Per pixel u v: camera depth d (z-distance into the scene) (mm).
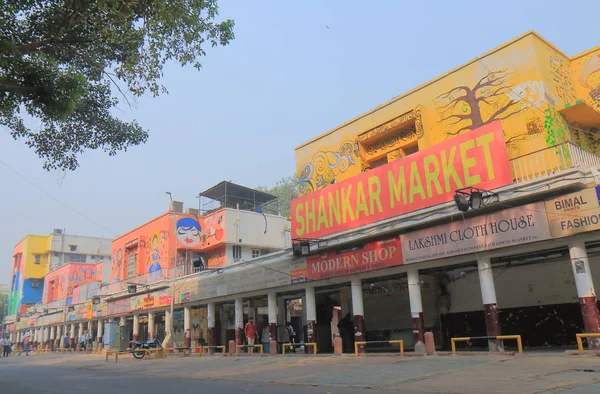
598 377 8922
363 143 20297
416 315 16375
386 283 20953
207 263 33656
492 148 14422
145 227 36156
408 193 16562
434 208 15578
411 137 18656
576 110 15023
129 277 36531
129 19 10391
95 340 43031
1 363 28469
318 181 22078
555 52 16344
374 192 17734
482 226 14414
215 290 25891
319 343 22797
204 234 33812
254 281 23141
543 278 16578
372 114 20141
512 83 15758
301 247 19547
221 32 12156
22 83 9508
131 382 13008
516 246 13789
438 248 15461
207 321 29156
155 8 10312
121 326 36594
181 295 28812
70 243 62406
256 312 27812
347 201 18766
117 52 11656
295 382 11508
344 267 18594
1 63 8883
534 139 14883
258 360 18969
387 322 20875
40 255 62125
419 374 11203
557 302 16125
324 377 12016
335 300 23469
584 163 13930
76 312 44438
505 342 17266
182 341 30891
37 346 52625
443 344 18922
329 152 21828
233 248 32594
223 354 23391
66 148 13609
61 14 10055
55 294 54500
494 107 16125
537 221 13188
